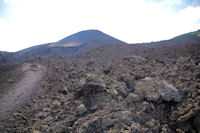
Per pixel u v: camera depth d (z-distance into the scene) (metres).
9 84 15.91
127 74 11.52
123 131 5.92
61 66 25.41
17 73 21.03
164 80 9.80
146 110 7.28
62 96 11.31
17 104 11.20
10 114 9.59
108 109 7.68
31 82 17.09
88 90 9.52
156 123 6.56
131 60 17.86
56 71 21.70
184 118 6.41
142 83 9.70
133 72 12.56
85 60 30.02
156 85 8.88
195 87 8.16
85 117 7.34
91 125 6.55
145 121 6.69
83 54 38.25
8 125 8.31
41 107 10.27
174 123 6.60
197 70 10.02
